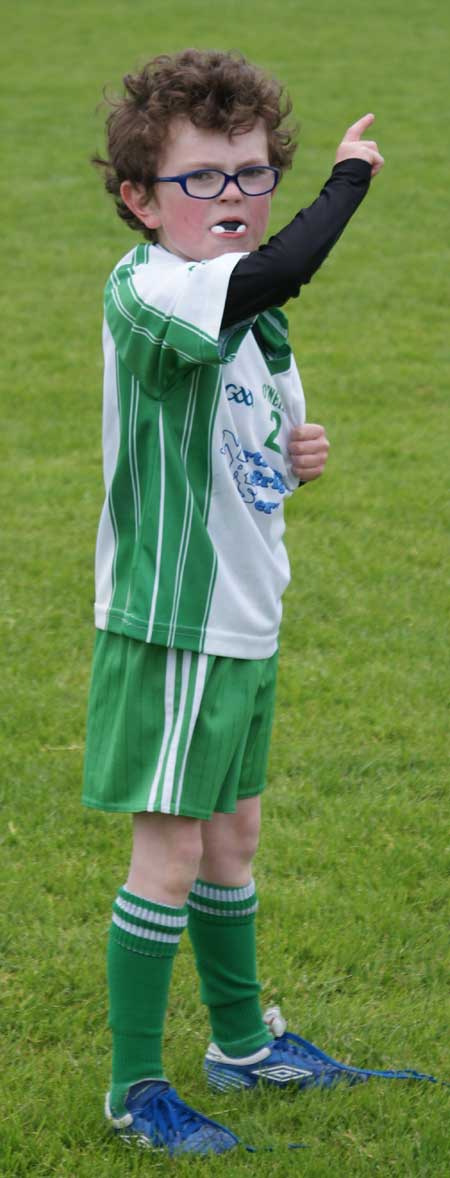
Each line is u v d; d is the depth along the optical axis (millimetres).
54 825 6582
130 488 4418
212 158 4266
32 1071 4938
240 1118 4773
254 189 4359
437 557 9969
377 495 11234
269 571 4496
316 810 6805
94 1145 4598
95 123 26672
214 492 4336
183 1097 4875
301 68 31031
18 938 5727
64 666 8258
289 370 4570
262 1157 4547
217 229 4324
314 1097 4844
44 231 20281
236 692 4414
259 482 4453
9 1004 5336
